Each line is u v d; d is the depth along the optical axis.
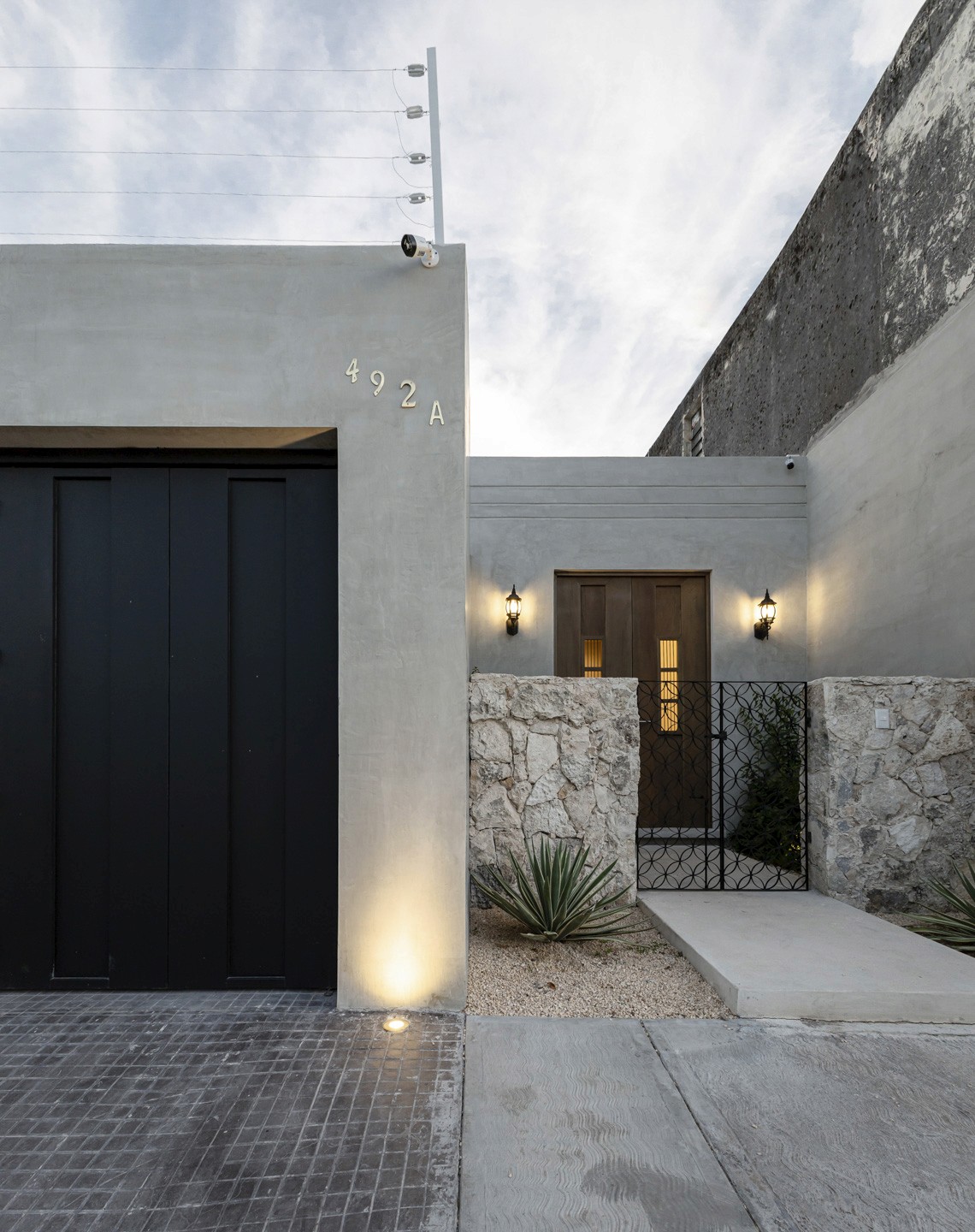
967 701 4.93
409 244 3.13
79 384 3.24
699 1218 1.92
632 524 7.35
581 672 7.36
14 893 3.38
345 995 3.14
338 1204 1.95
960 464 5.13
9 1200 1.97
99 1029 2.97
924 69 5.62
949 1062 2.77
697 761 7.16
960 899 4.32
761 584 7.33
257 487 3.54
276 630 3.49
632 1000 3.36
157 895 3.37
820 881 5.04
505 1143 2.23
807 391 7.57
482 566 7.27
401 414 3.25
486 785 4.87
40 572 3.47
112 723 3.40
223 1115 2.36
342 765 3.18
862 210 6.50
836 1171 2.11
